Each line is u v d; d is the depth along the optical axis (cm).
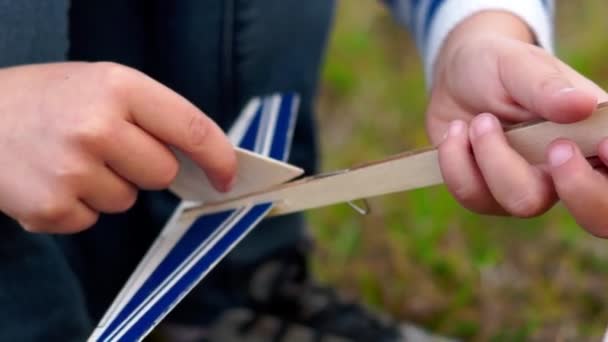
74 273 67
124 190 53
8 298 59
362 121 97
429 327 76
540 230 80
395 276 79
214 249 51
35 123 51
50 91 52
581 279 76
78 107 51
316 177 52
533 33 60
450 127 50
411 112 97
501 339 73
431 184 50
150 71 71
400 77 102
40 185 51
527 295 76
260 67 71
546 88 48
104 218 71
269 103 63
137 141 51
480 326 74
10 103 52
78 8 67
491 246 80
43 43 58
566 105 46
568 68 51
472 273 78
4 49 56
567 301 75
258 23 69
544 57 52
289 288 75
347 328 73
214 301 74
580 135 47
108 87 51
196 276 50
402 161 50
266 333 73
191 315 74
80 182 51
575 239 79
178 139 52
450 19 61
